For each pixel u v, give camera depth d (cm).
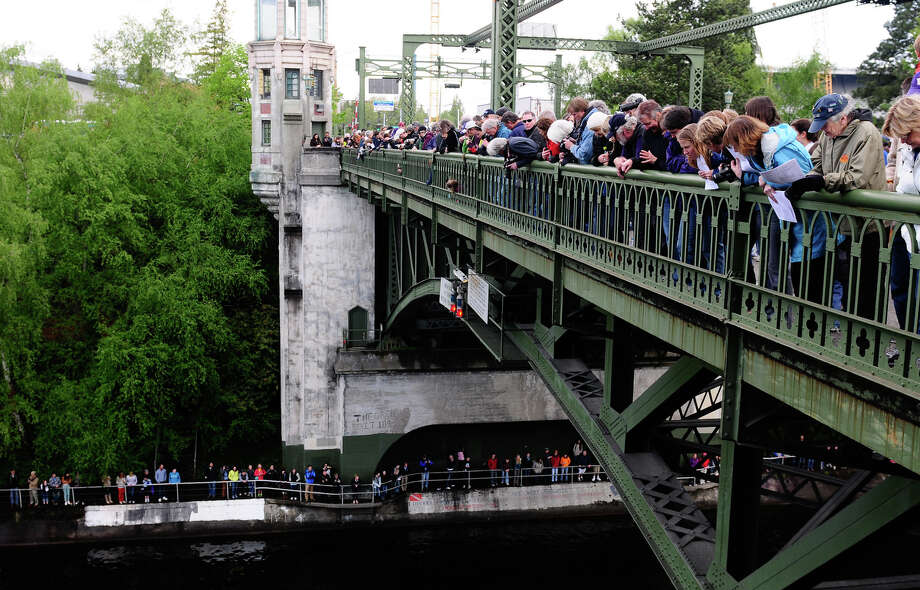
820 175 575
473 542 3450
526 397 3672
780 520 2817
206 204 4409
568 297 1185
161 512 3447
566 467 3675
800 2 1636
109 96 5456
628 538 3475
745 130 600
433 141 2175
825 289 600
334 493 3578
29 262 3678
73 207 3953
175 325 3819
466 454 3853
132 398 3662
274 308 4359
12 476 3519
